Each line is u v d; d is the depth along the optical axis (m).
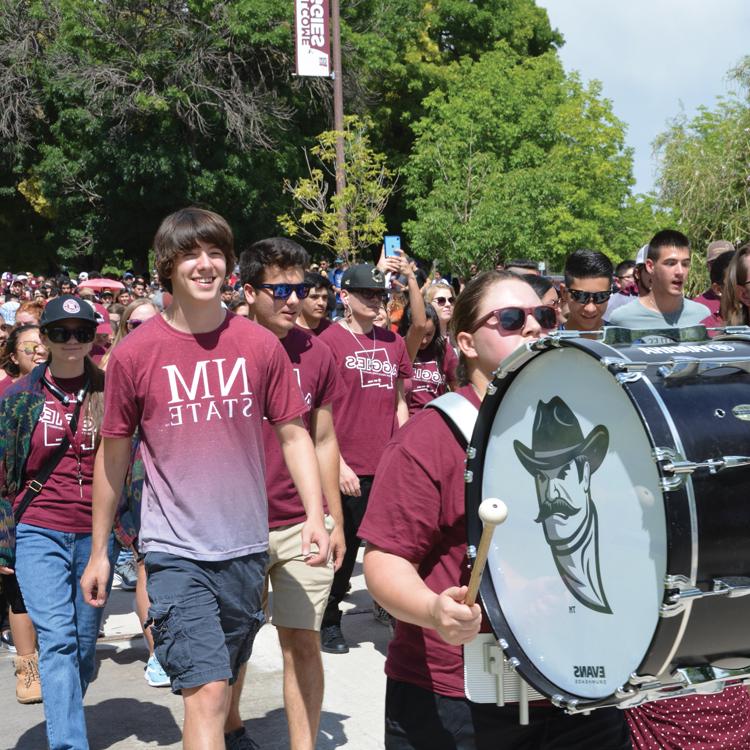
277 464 3.90
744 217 18.58
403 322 8.03
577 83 29.73
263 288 4.02
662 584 1.95
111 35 29.66
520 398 2.34
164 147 30.34
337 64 22.81
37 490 4.08
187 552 3.16
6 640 5.74
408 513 2.40
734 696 3.22
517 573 2.35
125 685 5.05
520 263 5.83
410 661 2.49
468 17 38.00
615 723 2.55
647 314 5.53
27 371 5.74
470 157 26.81
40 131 34.16
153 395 3.22
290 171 31.58
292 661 3.85
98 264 35.78
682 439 1.96
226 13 29.89
